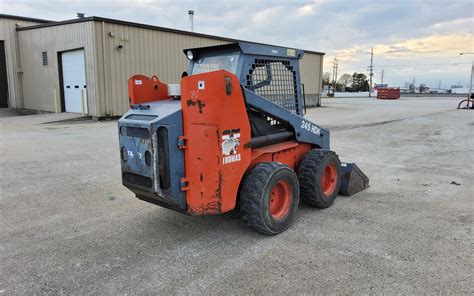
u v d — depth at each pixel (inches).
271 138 178.1
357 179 222.4
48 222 177.5
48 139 418.6
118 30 635.5
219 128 142.3
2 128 523.5
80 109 666.8
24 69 773.3
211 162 142.0
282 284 121.2
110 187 234.4
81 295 116.8
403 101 1533.0
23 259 140.6
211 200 144.6
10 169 278.2
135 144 141.3
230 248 148.6
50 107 728.3
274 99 183.9
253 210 152.9
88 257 142.2
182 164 139.0
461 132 498.9
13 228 170.2
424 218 180.1
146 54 682.8
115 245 152.4
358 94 2866.6
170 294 116.6
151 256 142.5
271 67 180.7
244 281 123.4
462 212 188.5
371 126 568.1
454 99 1775.3
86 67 629.3
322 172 187.5
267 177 152.9
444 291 116.2
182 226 171.6
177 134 136.2
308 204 194.4
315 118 707.4
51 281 125.0
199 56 182.1
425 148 382.0
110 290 119.3
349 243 151.9
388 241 153.6
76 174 265.6
